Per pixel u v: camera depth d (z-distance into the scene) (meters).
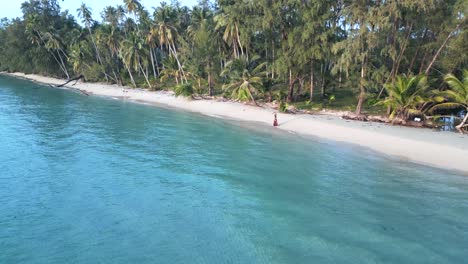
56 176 20.70
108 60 82.25
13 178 20.22
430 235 14.39
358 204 17.33
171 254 13.07
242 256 12.98
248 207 16.98
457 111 37.09
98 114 42.47
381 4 32.81
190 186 19.53
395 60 36.38
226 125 36.78
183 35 71.31
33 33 89.56
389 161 23.89
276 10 42.56
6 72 119.50
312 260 12.70
